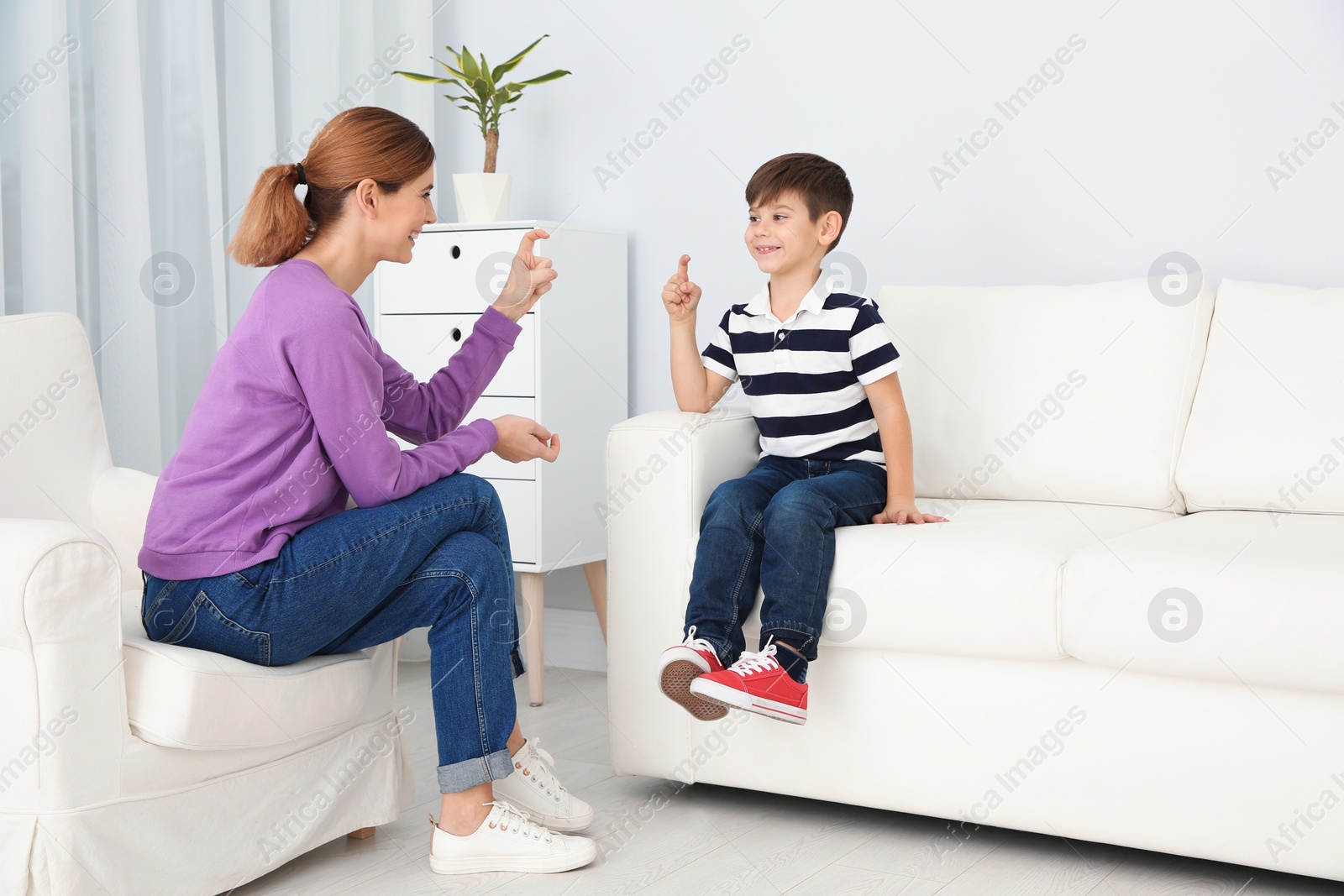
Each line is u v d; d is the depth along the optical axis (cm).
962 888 147
